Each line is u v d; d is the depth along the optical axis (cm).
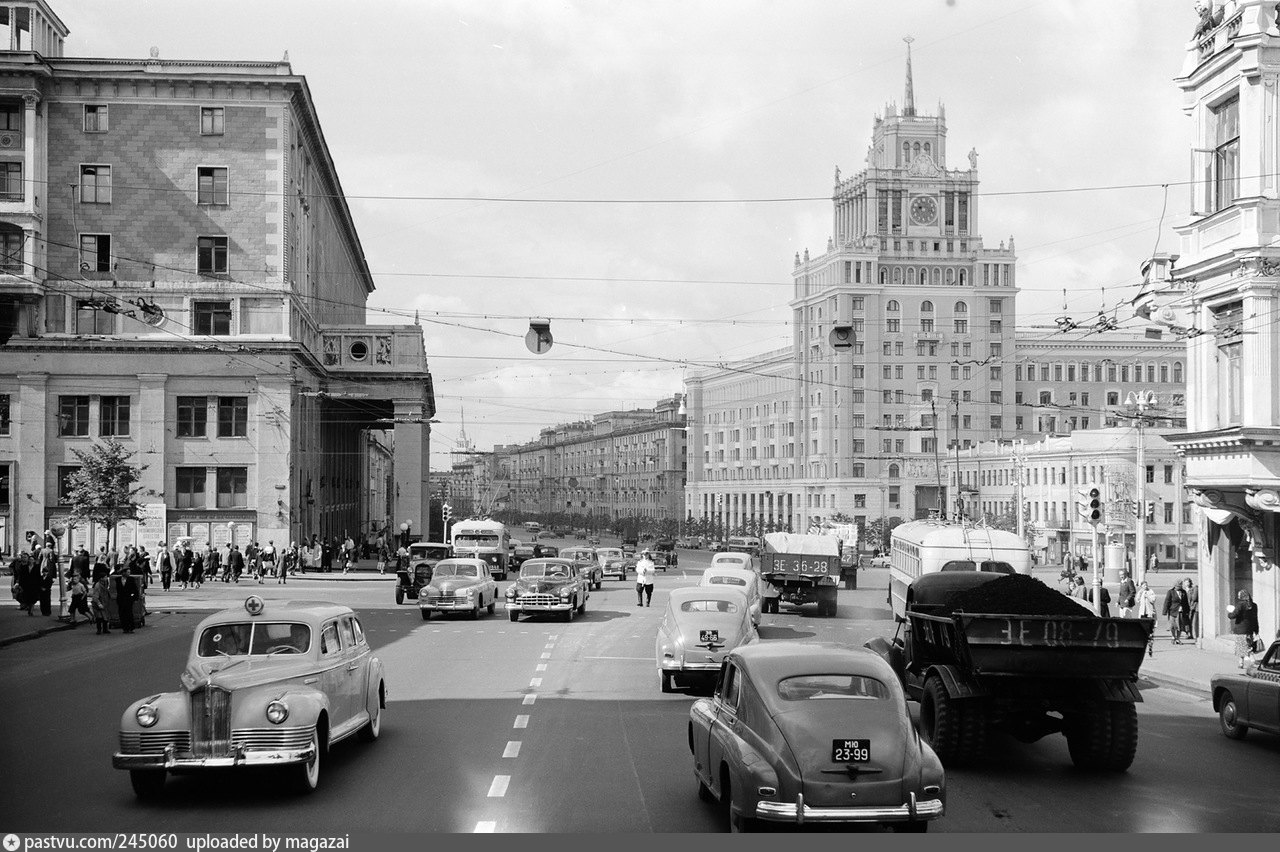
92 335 5822
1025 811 1173
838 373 11294
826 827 1012
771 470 13050
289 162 6041
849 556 6944
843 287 11300
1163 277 2981
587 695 1973
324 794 1205
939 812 971
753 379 13562
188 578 5041
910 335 11412
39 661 2500
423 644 2833
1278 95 2652
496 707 1823
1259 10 2658
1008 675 1369
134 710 1171
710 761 1120
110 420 5844
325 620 1349
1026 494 8769
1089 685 1393
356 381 7694
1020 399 11538
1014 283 11725
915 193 11612
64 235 5838
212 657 1277
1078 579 3966
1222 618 2961
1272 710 1584
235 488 5891
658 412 17200
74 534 5769
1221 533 2962
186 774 1310
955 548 3391
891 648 1820
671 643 2019
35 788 1241
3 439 5766
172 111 5897
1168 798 1247
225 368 5875
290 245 6103
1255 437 2550
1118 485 7150
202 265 5903
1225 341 2795
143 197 5872
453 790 1224
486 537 5819
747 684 1062
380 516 15500
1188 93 2955
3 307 5791
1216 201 2862
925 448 11338
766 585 4162
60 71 5772
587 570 5325
